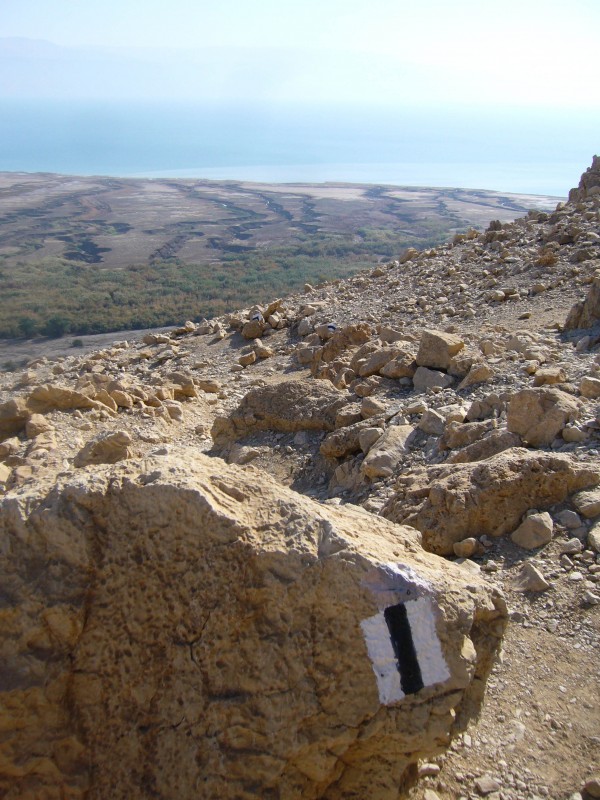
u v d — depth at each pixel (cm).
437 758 361
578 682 416
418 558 354
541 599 480
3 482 854
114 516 337
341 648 308
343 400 897
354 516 384
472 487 557
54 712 313
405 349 1055
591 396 720
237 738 300
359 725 301
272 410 935
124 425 1057
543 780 354
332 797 313
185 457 380
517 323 1163
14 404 1055
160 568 328
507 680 418
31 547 331
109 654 323
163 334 1789
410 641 310
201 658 314
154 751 307
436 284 1584
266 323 1630
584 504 543
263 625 315
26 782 307
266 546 323
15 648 316
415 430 761
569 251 1468
